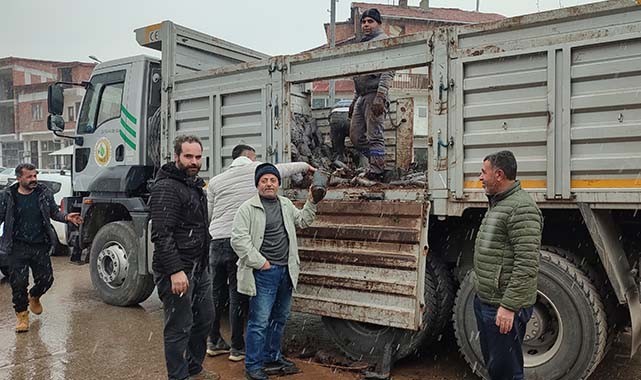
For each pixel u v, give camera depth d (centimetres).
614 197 358
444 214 423
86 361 468
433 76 427
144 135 657
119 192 664
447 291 456
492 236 319
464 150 415
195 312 406
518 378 323
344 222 461
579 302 380
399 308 421
